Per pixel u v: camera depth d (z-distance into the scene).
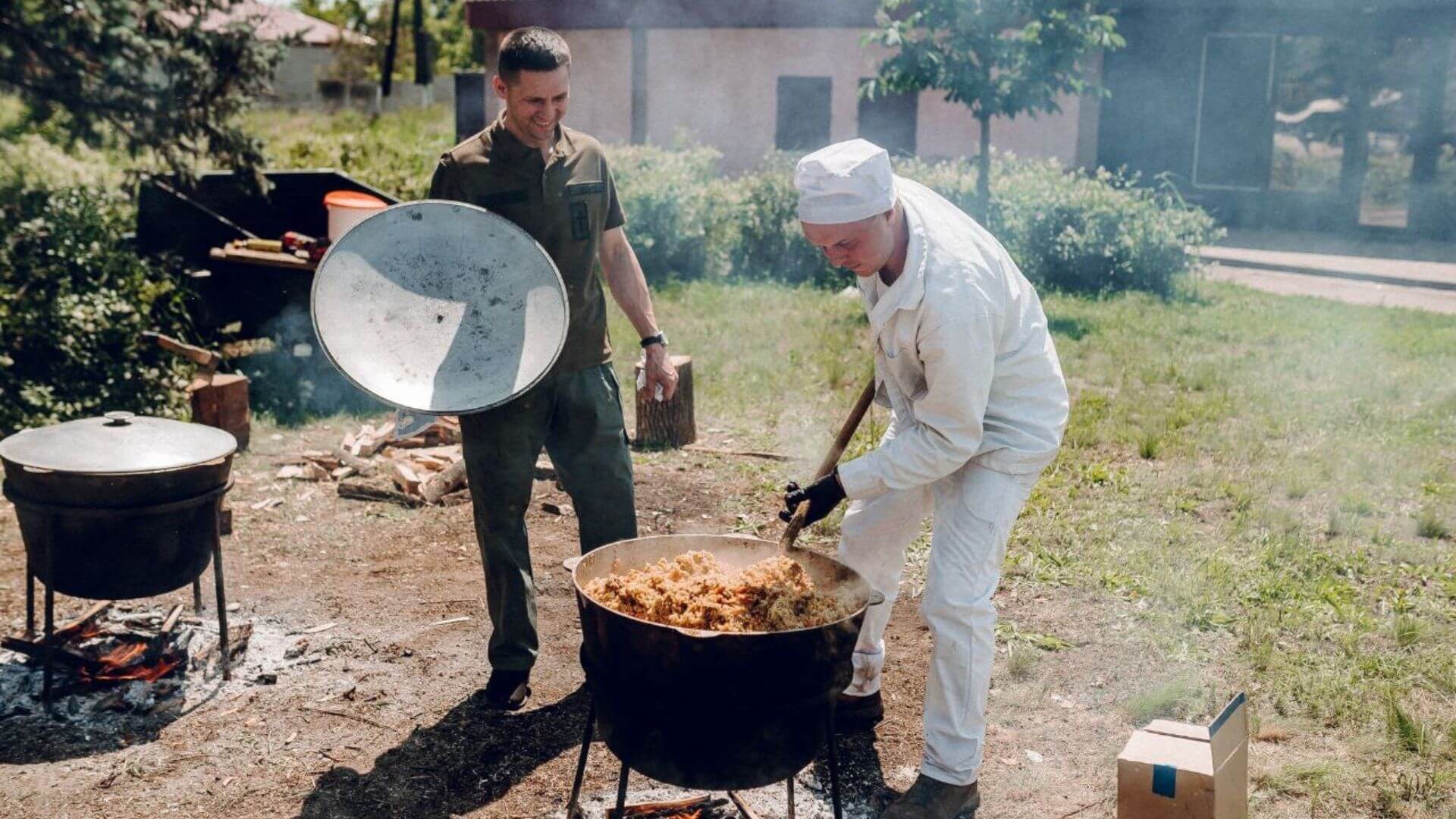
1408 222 16.73
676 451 6.89
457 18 42.81
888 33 11.52
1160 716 3.88
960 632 3.13
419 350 3.34
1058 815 3.35
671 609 2.70
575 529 5.71
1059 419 3.21
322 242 8.27
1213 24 17.09
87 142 8.21
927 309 2.88
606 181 3.79
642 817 3.25
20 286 7.52
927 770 3.24
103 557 3.58
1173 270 12.59
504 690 3.89
